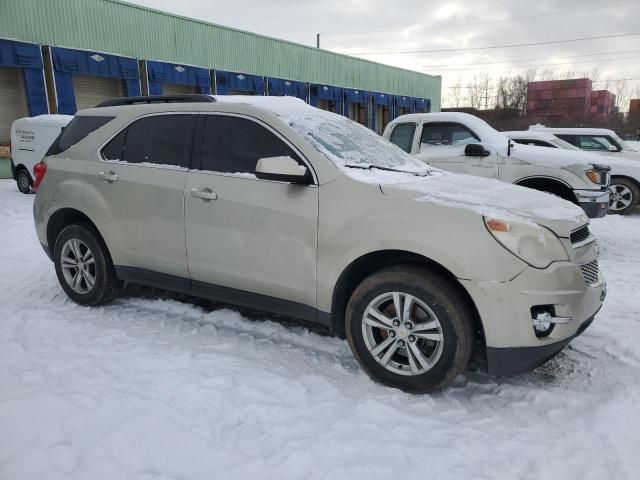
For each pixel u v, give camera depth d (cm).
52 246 471
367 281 308
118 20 1850
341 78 3006
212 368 325
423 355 297
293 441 251
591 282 307
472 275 277
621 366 341
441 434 262
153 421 263
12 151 1275
